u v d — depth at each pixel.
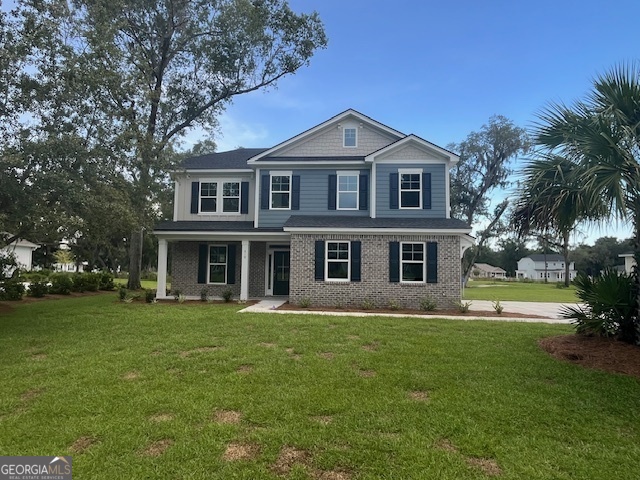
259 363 6.75
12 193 9.52
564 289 39.41
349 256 14.73
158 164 15.47
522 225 8.38
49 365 6.78
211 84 23.58
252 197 18.36
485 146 36.12
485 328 9.96
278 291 18.03
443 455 3.82
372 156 16.28
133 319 10.76
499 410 4.88
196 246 18.06
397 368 6.48
